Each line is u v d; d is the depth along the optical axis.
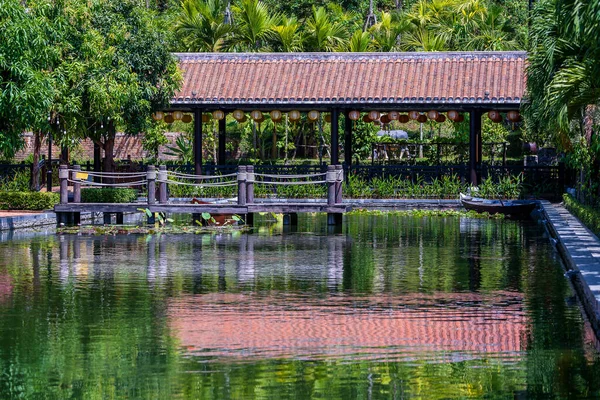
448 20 80.25
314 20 76.88
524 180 55.91
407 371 15.60
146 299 22.67
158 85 54.78
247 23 74.12
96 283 25.27
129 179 57.91
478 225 44.94
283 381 15.01
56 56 43.22
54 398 14.11
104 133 54.41
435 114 56.19
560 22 28.56
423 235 39.53
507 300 22.50
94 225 44.66
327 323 19.62
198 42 74.50
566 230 35.09
